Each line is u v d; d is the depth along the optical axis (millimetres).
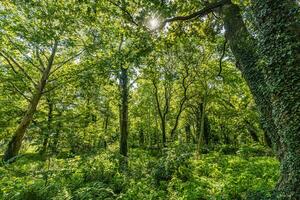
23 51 20047
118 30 13102
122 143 18297
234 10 9664
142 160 16172
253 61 8539
